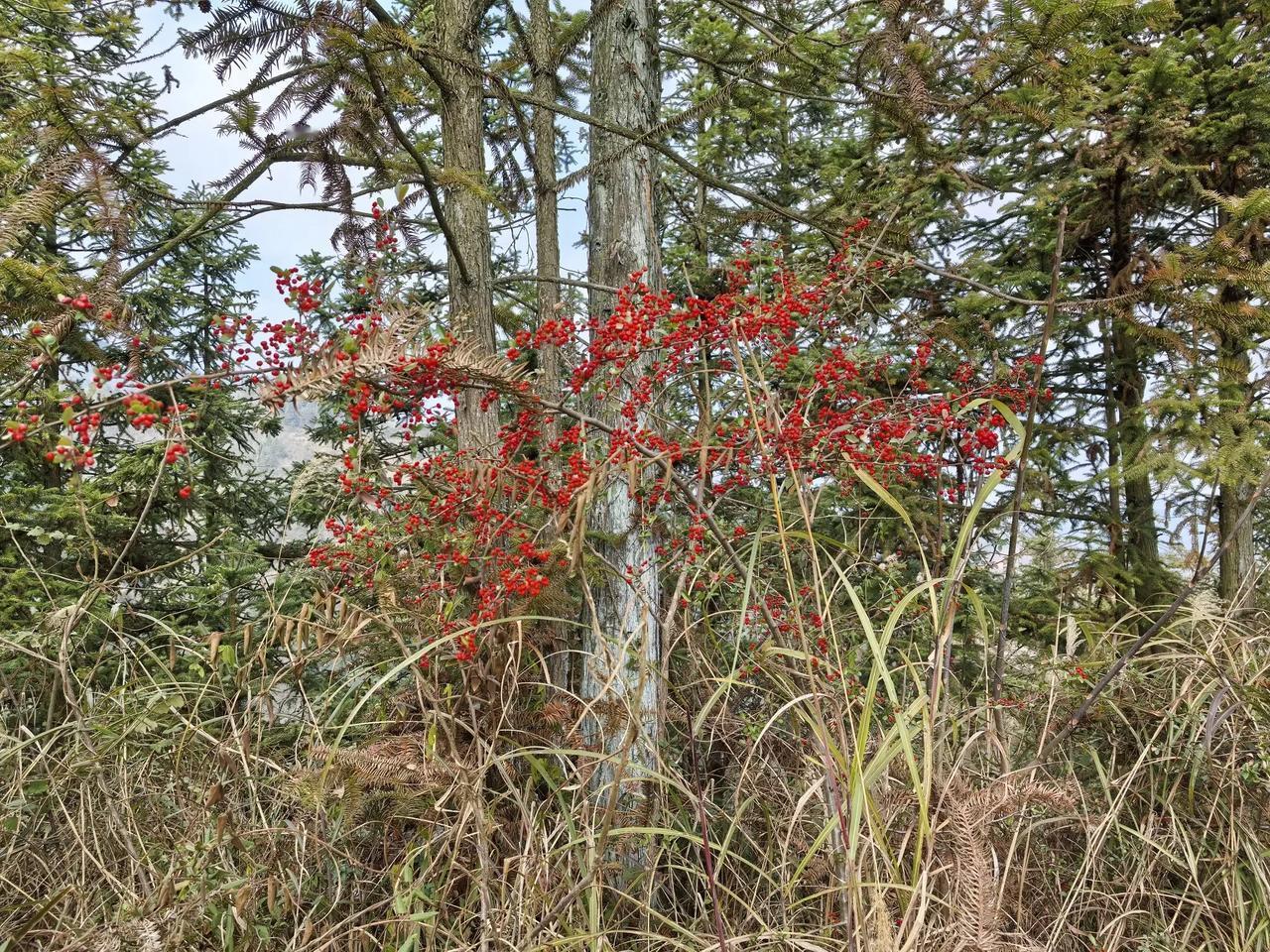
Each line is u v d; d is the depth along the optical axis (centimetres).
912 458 306
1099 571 552
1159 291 298
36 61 275
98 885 239
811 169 904
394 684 317
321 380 194
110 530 546
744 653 303
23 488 498
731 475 319
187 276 841
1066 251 606
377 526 300
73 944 206
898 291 642
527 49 495
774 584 358
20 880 248
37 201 251
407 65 307
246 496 773
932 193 628
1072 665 292
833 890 190
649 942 232
